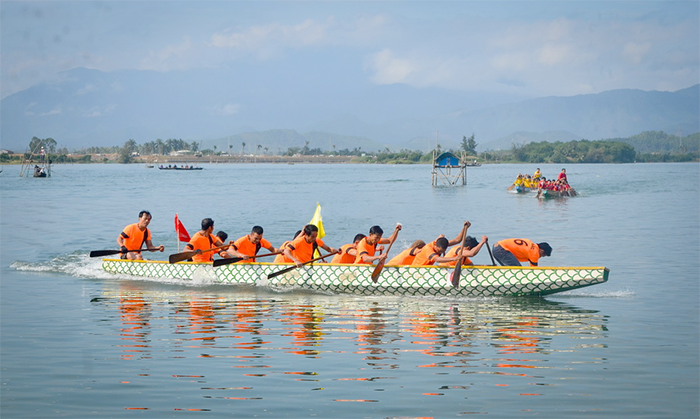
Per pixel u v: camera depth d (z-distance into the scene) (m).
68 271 21.31
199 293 17.64
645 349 11.91
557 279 16.48
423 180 102.31
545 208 45.66
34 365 10.98
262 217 39.97
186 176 127.38
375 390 9.75
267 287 18.62
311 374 10.49
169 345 12.22
